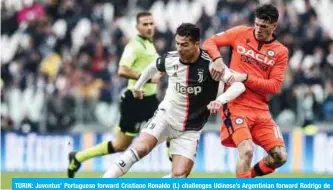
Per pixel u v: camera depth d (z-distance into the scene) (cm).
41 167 5144
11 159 5169
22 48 6303
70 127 5453
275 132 2972
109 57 6081
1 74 6112
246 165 2867
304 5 6662
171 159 2959
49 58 6266
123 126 3525
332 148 5094
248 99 2944
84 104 5481
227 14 6234
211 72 2767
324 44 6069
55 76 6009
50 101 5462
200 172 4978
